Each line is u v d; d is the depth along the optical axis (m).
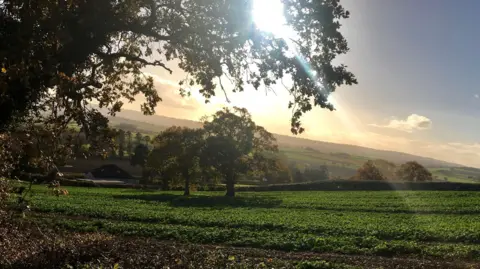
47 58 8.31
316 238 22.09
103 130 11.13
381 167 117.75
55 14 8.17
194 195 67.50
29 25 7.86
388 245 20.33
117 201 48.56
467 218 36.00
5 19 7.89
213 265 13.12
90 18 8.77
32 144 9.77
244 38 10.12
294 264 15.70
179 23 10.82
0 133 9.33
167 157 70.19
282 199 58.53
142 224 27.72
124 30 10.40
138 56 12.41
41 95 9.67
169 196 62.34
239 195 67.25
